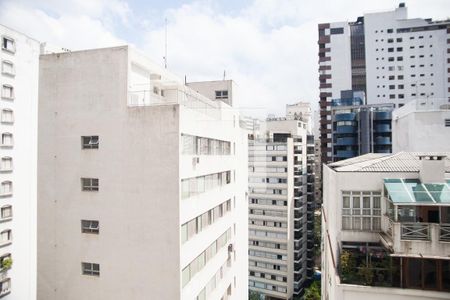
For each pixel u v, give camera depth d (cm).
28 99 2067
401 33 8406
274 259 6269
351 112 6919
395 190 1703
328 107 8419
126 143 1983
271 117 7256
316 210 9719
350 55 8600
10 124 1978
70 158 2094
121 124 1992
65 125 2106
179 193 1902
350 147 6725
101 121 2034
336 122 6912
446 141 3350
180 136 1916
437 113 3394
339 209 1909
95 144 2061
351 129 6706
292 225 6288
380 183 1852
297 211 6456
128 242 1972
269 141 6500
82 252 2056
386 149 6431
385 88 8462
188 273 2052
